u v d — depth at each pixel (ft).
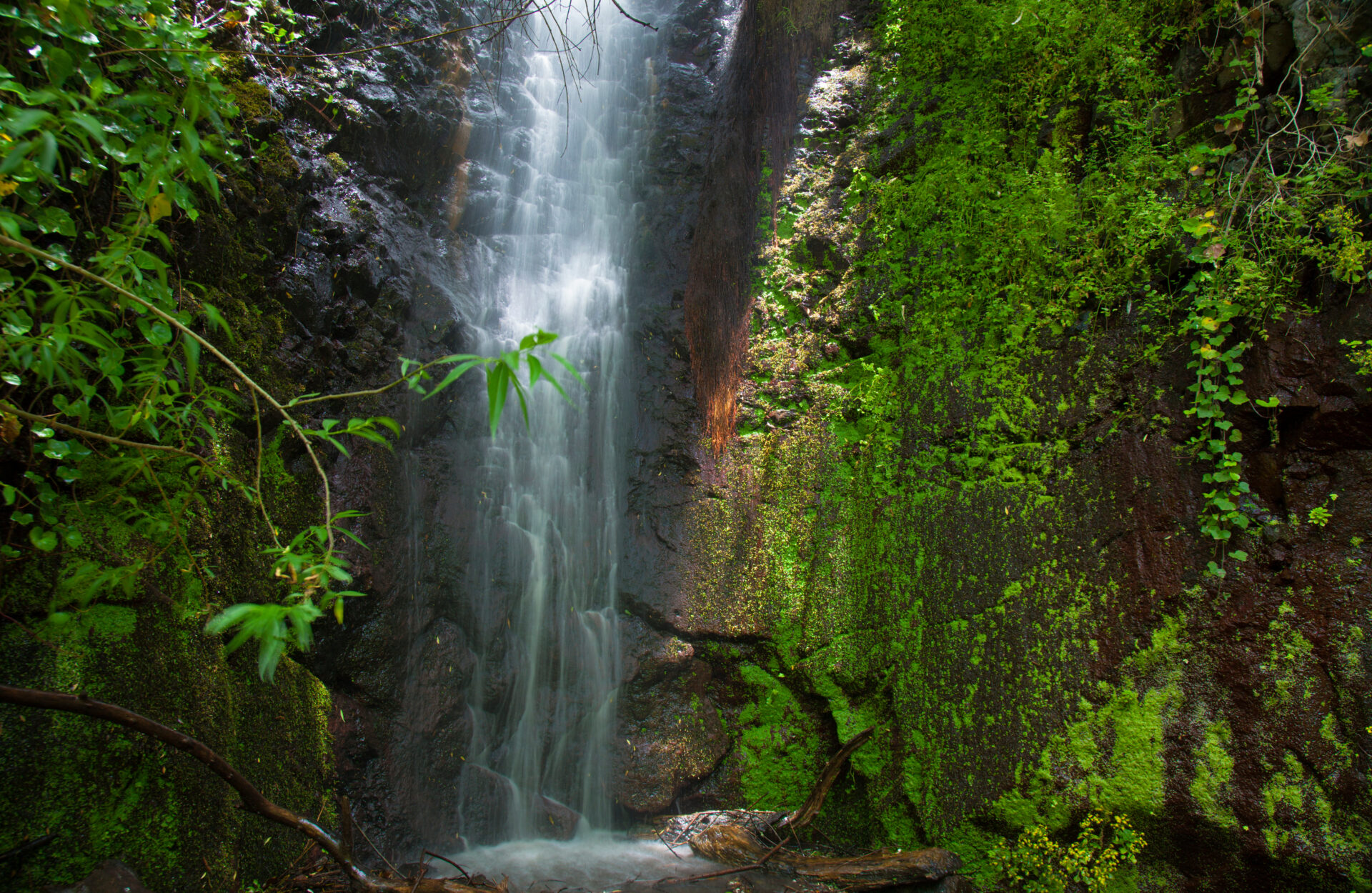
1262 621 14.06
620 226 26.53
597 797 19.33
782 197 22.03
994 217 18.44
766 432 21.01
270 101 17.63
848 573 19.48
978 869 16.16
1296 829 13.26
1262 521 14.32
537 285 24.50
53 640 9.70
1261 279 14.10
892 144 21.06
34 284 9.73
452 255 22.81
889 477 19.33
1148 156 16.21
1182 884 14.49
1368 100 13.70
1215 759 14.12
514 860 17.20
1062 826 15.35
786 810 18.94
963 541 17.65
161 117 8.25
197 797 10.91
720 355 21.86
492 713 19.22
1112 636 15.39
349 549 17.16
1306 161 14.19
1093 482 16.11
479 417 20.84
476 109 25.35
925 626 17.88
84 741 9.68
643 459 21.77
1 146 6.98
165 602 11.10
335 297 18.72
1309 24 14.35
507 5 26.07
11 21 8.02
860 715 18.79
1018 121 18.80
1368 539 13.43
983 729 16.52
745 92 24.03
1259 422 14.49
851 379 20.61
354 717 16.97
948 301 18.90
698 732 19.92
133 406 9.52
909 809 17.34
